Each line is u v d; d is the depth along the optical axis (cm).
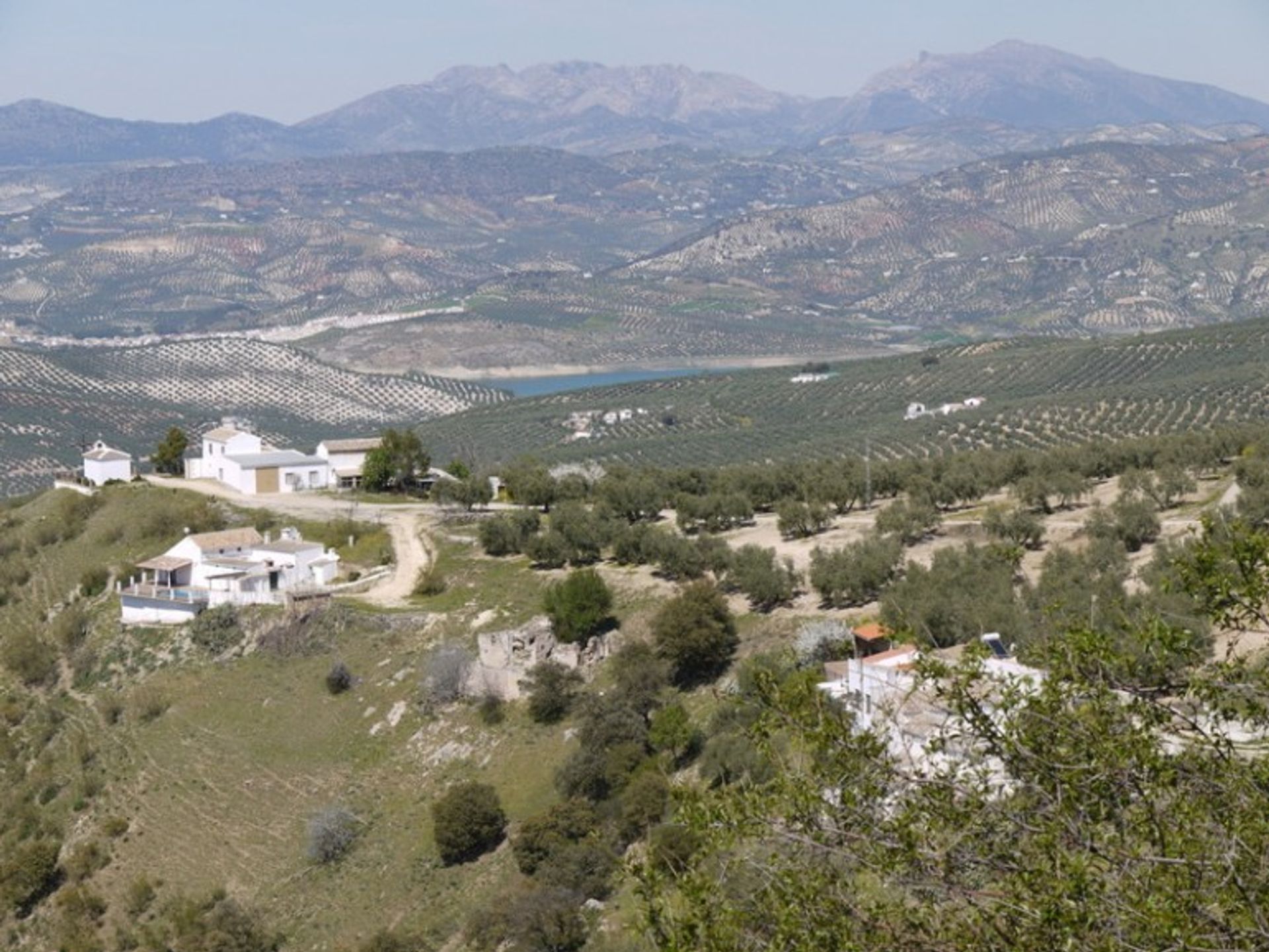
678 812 2203
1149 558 7775
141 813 7956
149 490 12481
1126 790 1933
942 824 1986
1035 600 6475
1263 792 1862
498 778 7481
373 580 10231
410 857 7000
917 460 12531
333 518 11694
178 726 8725
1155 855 1838
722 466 19088
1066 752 1966
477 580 9888
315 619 9388
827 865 2047
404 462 13238
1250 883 1784
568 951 5591
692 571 9081
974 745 2100
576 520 10225
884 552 8325
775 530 10481
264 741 8412
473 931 6022
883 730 2203
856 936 1956
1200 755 1947
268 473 13038
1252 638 2698
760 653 7494
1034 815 1953
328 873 7106
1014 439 18050
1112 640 2130
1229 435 11162
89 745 8681
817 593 8438
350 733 8319
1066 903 1767
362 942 6397
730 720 6662
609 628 8594
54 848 7656
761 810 2116
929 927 1936
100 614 10294
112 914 7231
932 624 6450
